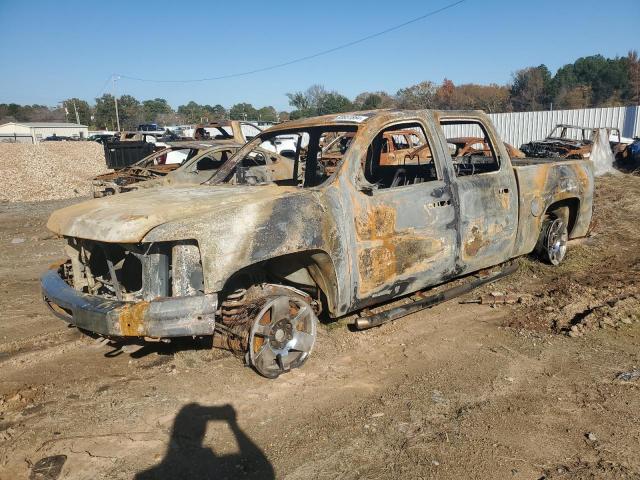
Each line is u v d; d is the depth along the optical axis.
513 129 26.95
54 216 4.13
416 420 3.44
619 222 9.25
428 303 4.98
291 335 4.00
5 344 4.72
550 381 3.92
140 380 4.02
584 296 5.59
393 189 4.39
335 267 4.00
